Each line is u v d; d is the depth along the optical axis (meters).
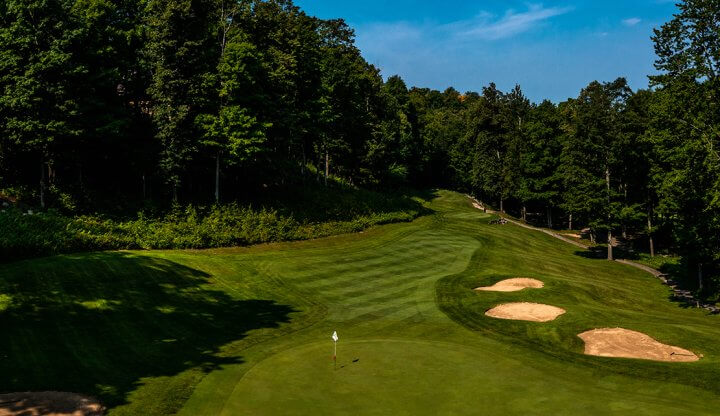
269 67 52.94
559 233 76.56
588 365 20.00
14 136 34.38
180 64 43.91
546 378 18.20
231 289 32.31
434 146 119.31
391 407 15.38
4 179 38.50
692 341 23.52
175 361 20.33
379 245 50.81
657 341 23.89
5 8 35.91
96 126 38.97
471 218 76.38
